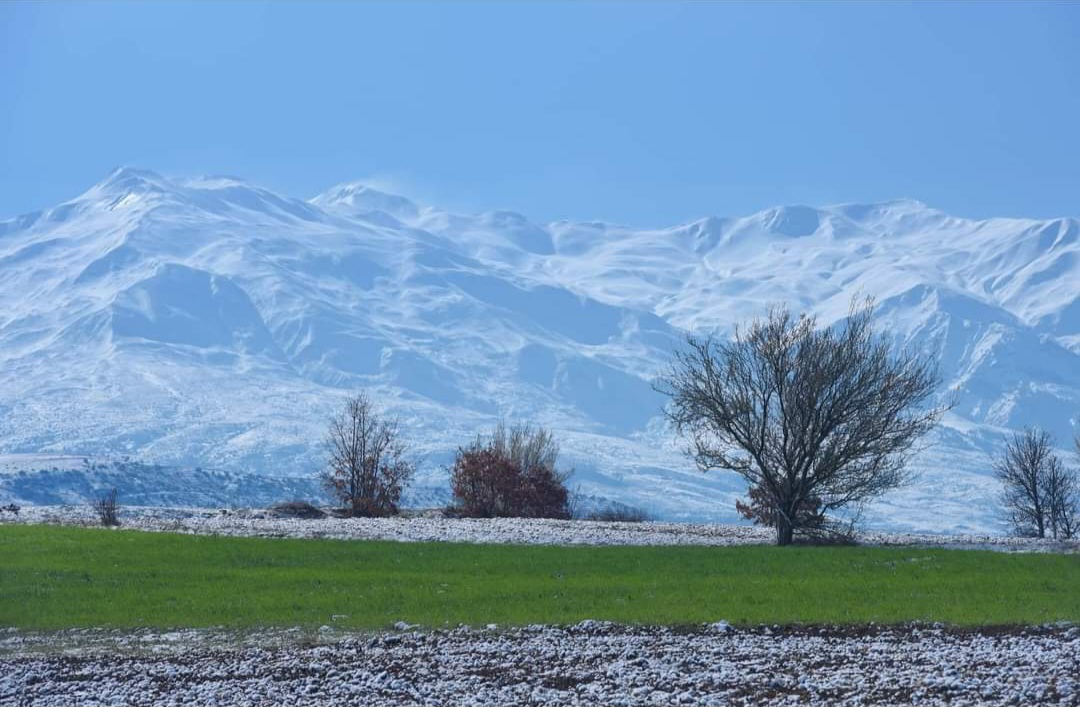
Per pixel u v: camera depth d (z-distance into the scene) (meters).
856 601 75.06
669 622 69.19
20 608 76.50
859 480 123.62
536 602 77.12
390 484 183.62
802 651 60.59
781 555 102.50
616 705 50.53
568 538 122.81
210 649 65.25
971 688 50.91
